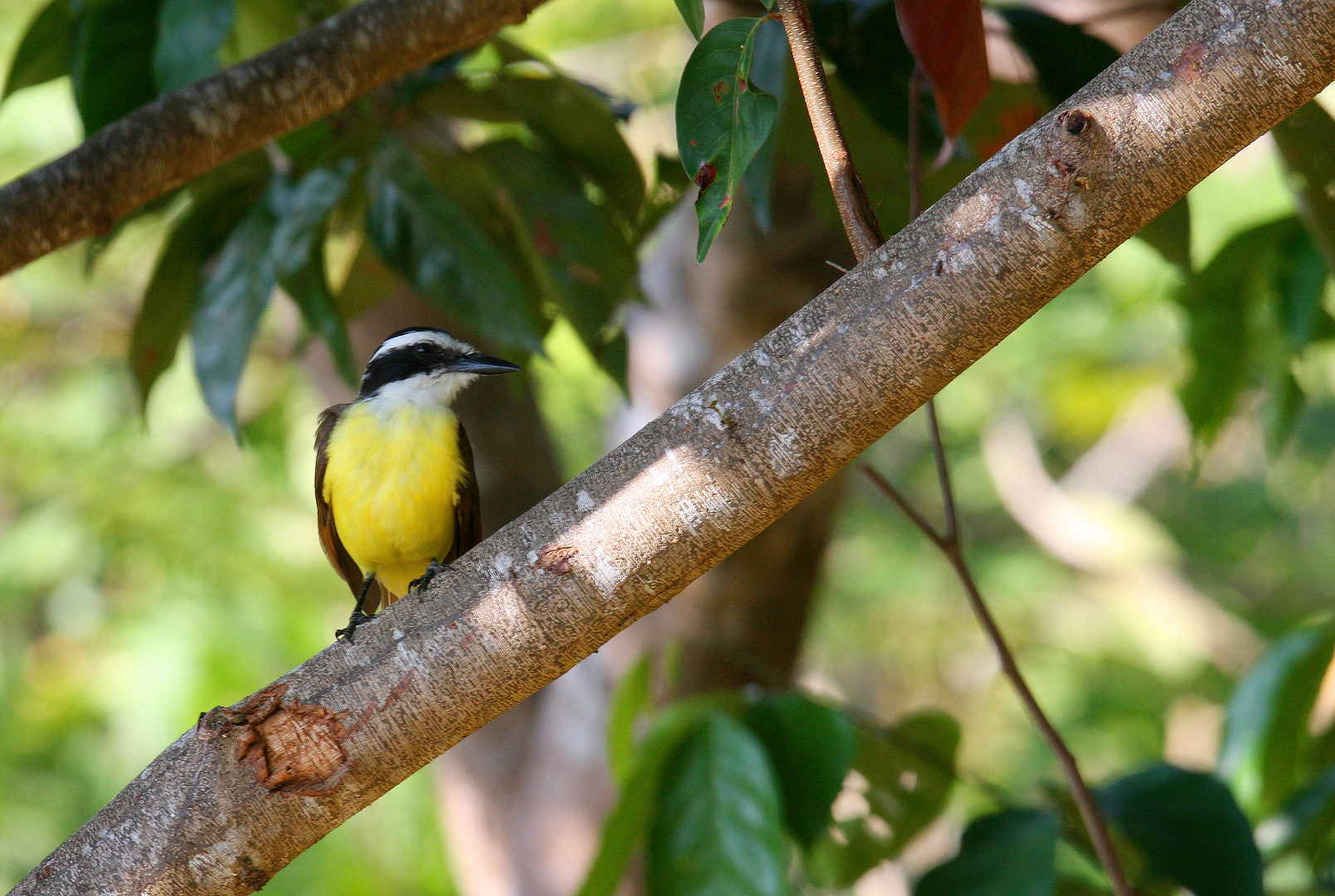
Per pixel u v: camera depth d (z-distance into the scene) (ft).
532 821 43.91
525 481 43.57
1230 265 34.60
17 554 61.98
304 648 61.21
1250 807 32.76
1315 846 31.94
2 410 68.95
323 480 31.63
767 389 15.99
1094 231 15.26
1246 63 14.84
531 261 30.07
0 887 61.16
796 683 41.22
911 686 91.56
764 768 25.16
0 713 63.31
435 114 30.32
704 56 17.71
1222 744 33.91
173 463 67.15
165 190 24.41
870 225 17.16
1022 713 80.48
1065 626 84.74
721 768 25.40
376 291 32.91
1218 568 92.27
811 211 38.32
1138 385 77.20
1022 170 15.39
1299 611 89.45
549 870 42.98
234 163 28.60
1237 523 91.20
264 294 26.99
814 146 28.45
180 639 59.11
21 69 29.01
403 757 16.90
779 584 39.24
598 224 29.40
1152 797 26.66
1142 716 78.13
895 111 26.48
